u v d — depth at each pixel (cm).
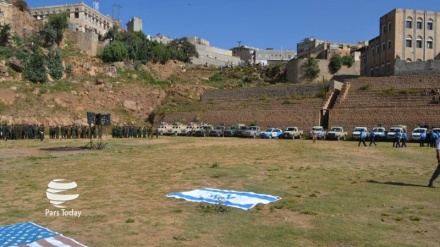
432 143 3869
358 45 11944
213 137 5847
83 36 8775
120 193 1366
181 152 3050
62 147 3388
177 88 8394
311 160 2533
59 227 939
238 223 984
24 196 1305
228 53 14362
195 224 971
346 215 1070
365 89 6228
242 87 8294
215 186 1512
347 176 1820
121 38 9506
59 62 7525
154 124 7525
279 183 1597
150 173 1862
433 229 937
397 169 2108
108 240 843
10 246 780
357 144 4241
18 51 7150
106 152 2977
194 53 11669
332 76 8800
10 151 2970
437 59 7569
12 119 5697
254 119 6594
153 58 9725
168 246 805
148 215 1060
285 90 7200
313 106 6294
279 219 1025
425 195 1352
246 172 1912
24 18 8338
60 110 6444
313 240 849
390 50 7856
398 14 7744
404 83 6072
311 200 1263
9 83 6506
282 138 5594
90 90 7381
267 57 15262
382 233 900
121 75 8481
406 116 5262
